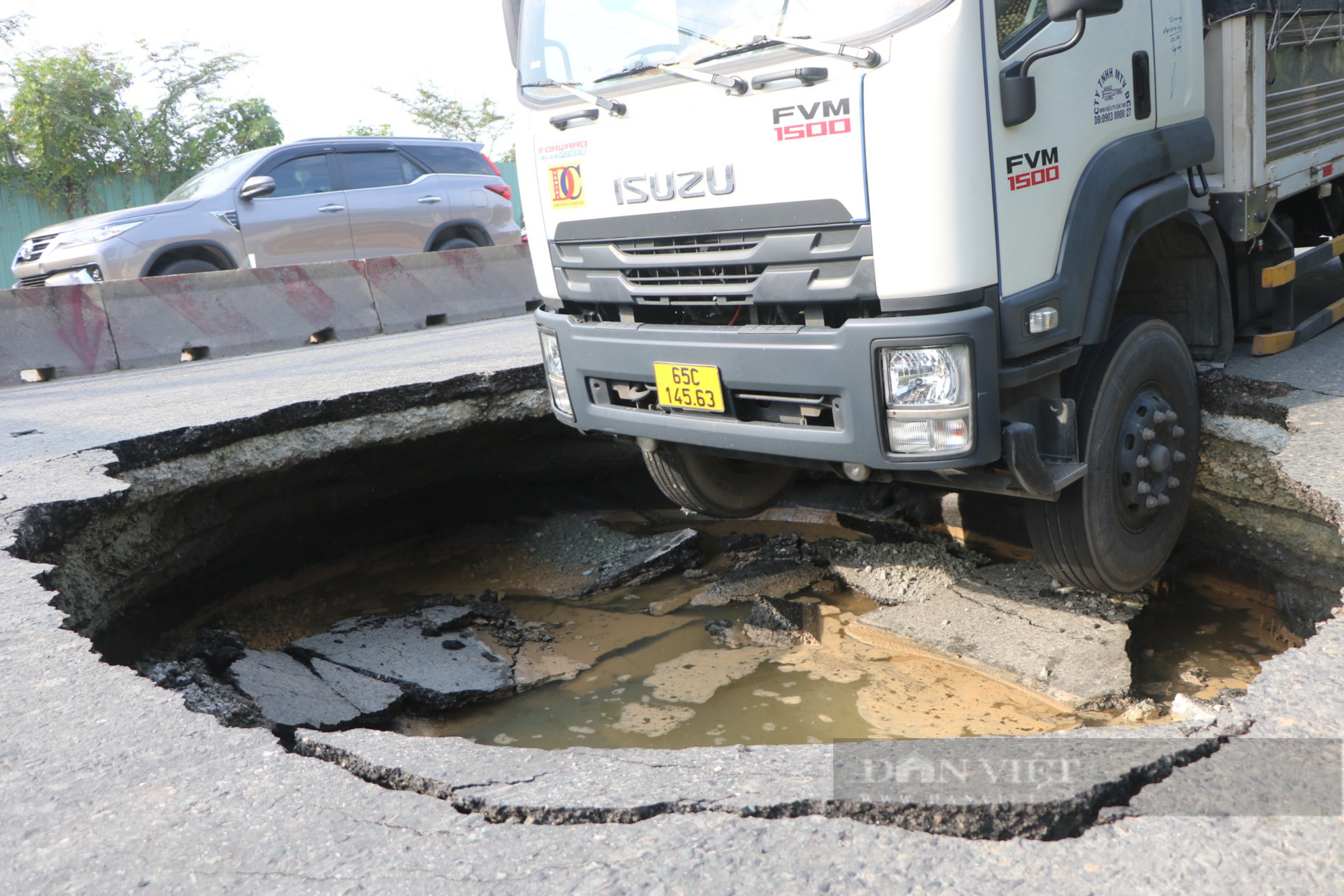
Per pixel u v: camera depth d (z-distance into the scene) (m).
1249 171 4.07
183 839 1.85
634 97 3.34
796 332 3.06
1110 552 3.54
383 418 5.30
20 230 20.69
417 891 1.67
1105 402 3.39
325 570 5.59
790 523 5.77
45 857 1.81
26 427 5.22
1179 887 1.58
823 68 2.85
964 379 2.85
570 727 3.69
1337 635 2.34
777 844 1.75
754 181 3.06
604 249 3.60
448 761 2.11
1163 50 3.65
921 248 2.80
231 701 3.69
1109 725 3.29
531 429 6.16
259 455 4.95
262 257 9.84
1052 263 3.11
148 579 4.54
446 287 10.16
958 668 3.79
